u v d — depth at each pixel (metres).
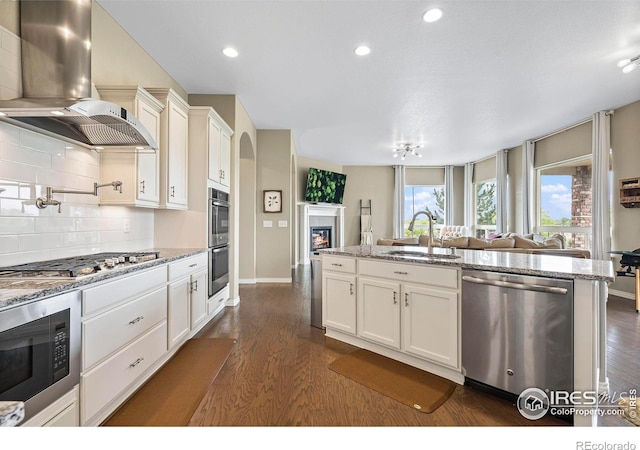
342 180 8.70
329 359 2.48
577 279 1.63
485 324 1.93
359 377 2.19
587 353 1.61
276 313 3.71
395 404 1.87
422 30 2.64
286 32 2.67
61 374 1.34
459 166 9.08
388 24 2.56
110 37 2.46
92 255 2.22
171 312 2.37
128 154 2.39
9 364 1.13
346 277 2.76
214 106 3.95
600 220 4.57
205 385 2.08
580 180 5.29
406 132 5.67
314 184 7.87
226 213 3.79
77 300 1.43
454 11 2.40
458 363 2.07
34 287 1.31
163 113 2.75
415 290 2.28
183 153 3.07
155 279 2.13
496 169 7.21
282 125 5.27
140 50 2.87
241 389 2.04
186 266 2.64
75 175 2.15
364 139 6.21
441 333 2.15
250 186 5.26
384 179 9.33
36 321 1.23
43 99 1.55
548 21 2.52
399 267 2.38
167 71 3.35
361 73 3.39
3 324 1.11
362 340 2.71
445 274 2.12
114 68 2.51
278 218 5.52
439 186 9.27
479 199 8.47
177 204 2.94
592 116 4.77
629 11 2.40
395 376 2.21
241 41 2.80
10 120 1.65
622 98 4.12
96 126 1.93
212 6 2.35
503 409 1.82
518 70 3.33
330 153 7.60
